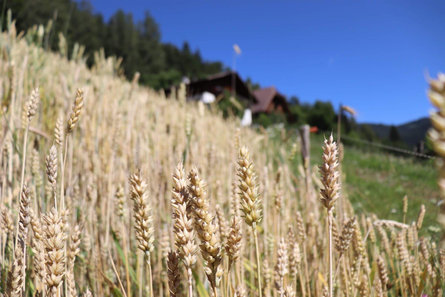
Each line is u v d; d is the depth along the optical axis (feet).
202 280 5.90
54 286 2.78
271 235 6.02
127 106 13.73
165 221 6.57
